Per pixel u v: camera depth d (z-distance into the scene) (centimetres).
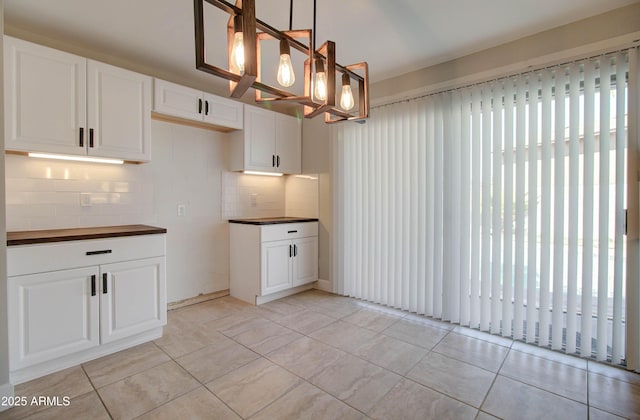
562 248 223
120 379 191
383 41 246
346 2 199
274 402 171
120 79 244
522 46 238
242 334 256
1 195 170
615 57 204
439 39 243
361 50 260
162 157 304
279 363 211
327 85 138
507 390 182
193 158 327
